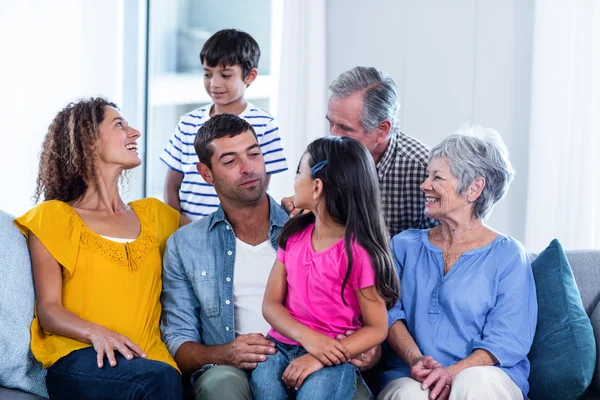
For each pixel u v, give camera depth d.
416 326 2.26
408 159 2.57
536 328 2.28
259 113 2.99
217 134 2.29
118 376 2.01
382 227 2.10
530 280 2.29
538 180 3.25
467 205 2.28
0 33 3.49
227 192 2.30
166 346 2.31
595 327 2.29
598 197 3.20
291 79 3.64
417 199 2.60
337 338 2.07
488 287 2.24
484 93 3.46
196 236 2.37
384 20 3.59
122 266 2.26
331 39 3.68
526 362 2.23
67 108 2.39
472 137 2.28
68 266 2.21
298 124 3.65
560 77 3.21
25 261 2.21
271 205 2.40
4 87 3.52
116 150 2.34
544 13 3.21
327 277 2.07
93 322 2.21
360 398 2.08
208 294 2.33
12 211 3.58
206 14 3.80
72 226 2.26
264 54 3.74
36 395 2.15
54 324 2.14
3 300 2.13
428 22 3.52
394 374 2.25
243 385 2.09
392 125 2.52
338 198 2.06
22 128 3.56
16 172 3.57
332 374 1.99
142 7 3.83
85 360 2.08
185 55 3.84
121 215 2.38
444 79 3.52
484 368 2.10
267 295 2.16
